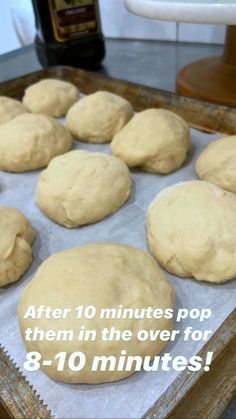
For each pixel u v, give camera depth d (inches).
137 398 5.8
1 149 10.9
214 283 7.5
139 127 10.6
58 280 6.8
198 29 17.4
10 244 7.9
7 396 5.9
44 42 15.2
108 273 6.8
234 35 12.8
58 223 9.5
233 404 6.0
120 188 9.6
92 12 14.9
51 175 9.7
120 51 18.0
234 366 5.8
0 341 6.7
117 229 9.2
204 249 7.4
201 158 10.1
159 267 7.7
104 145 12.3
